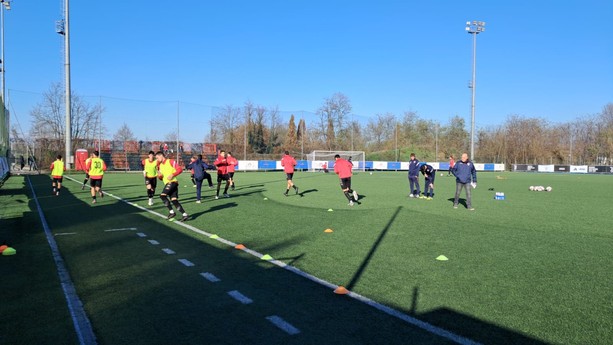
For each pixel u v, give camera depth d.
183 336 3.94
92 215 11.60
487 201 16.14
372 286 5.43
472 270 6.20
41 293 5.12
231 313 4.51
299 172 45.84
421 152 60.28
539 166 55.25
